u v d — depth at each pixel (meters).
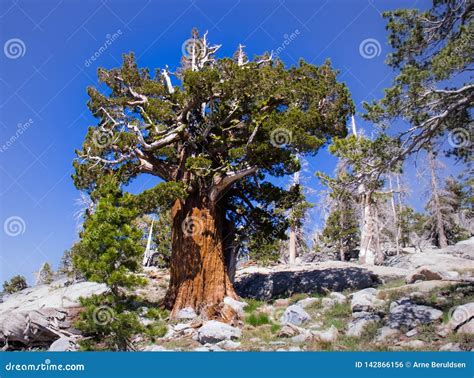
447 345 11.47
